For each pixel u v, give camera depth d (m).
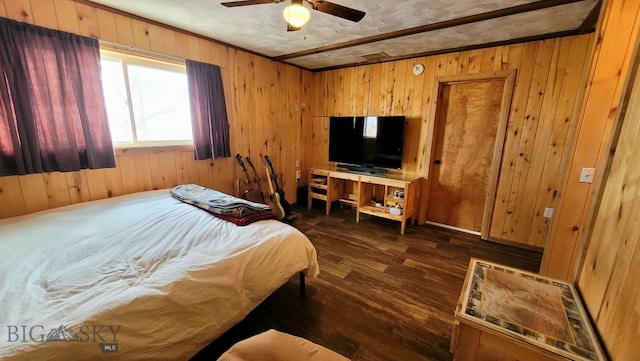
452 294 2.10
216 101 3.00
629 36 1.46
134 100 2.53
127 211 2.01
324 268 2.47
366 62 3.77
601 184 1.06
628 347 0.72
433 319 1.82
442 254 2.80
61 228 1.68
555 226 1.83
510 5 2.03
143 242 1.51
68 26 2.01
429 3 2.00
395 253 2.80
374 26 2.48
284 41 2.99
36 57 1.86
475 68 3.04
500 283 1.19
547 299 1.08
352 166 4.09
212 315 1.28
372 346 1.59
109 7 2.18
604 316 0.88
